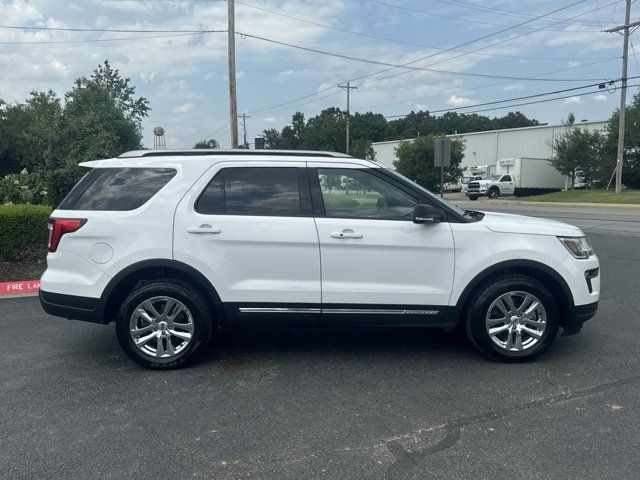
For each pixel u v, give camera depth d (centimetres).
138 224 455
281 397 413
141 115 2130
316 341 546
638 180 3884
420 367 473
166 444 343
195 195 462
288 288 457
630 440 342
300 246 455
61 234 461
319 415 382
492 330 472
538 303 468
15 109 3572
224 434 355
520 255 463
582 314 475
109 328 596
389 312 466
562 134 4538
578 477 302
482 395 413
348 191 471
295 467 316
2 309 677
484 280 471
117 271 454
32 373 463
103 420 376
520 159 4100
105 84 1998
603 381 437
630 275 855
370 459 324
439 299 465
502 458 323
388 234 458
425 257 461
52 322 619
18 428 365
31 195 1285
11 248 913
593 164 3884
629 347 518
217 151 481
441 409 390
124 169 475
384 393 418
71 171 1145
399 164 4297
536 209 2670
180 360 466
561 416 377
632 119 3691
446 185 4559
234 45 2306
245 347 529
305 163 475
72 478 305
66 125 1463
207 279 455
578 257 473
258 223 456
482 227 467
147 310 463
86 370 470
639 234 1416
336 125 8088
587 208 2730
